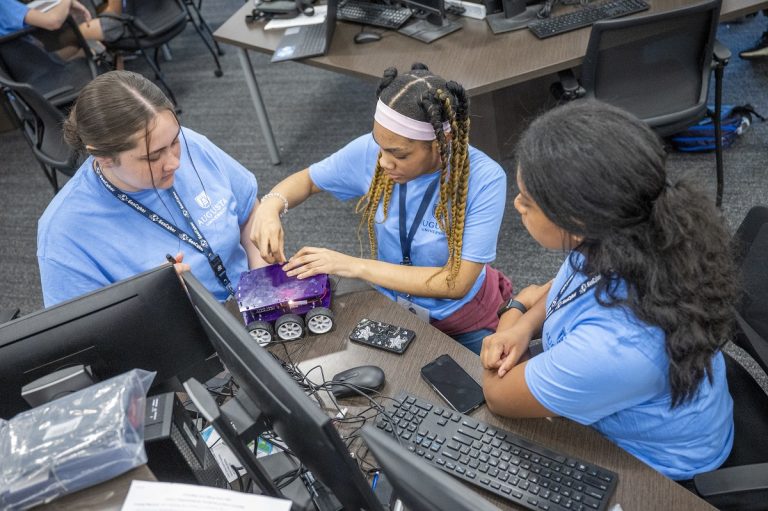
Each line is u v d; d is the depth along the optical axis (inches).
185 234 63.3
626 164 33.0
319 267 58.1
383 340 54.6
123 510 31.4
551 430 46.0
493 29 97.5
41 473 31.3
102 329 42.5
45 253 57.7
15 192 137.3
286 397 32.7
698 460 45.4
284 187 68.7
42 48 114.0
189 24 195.5
